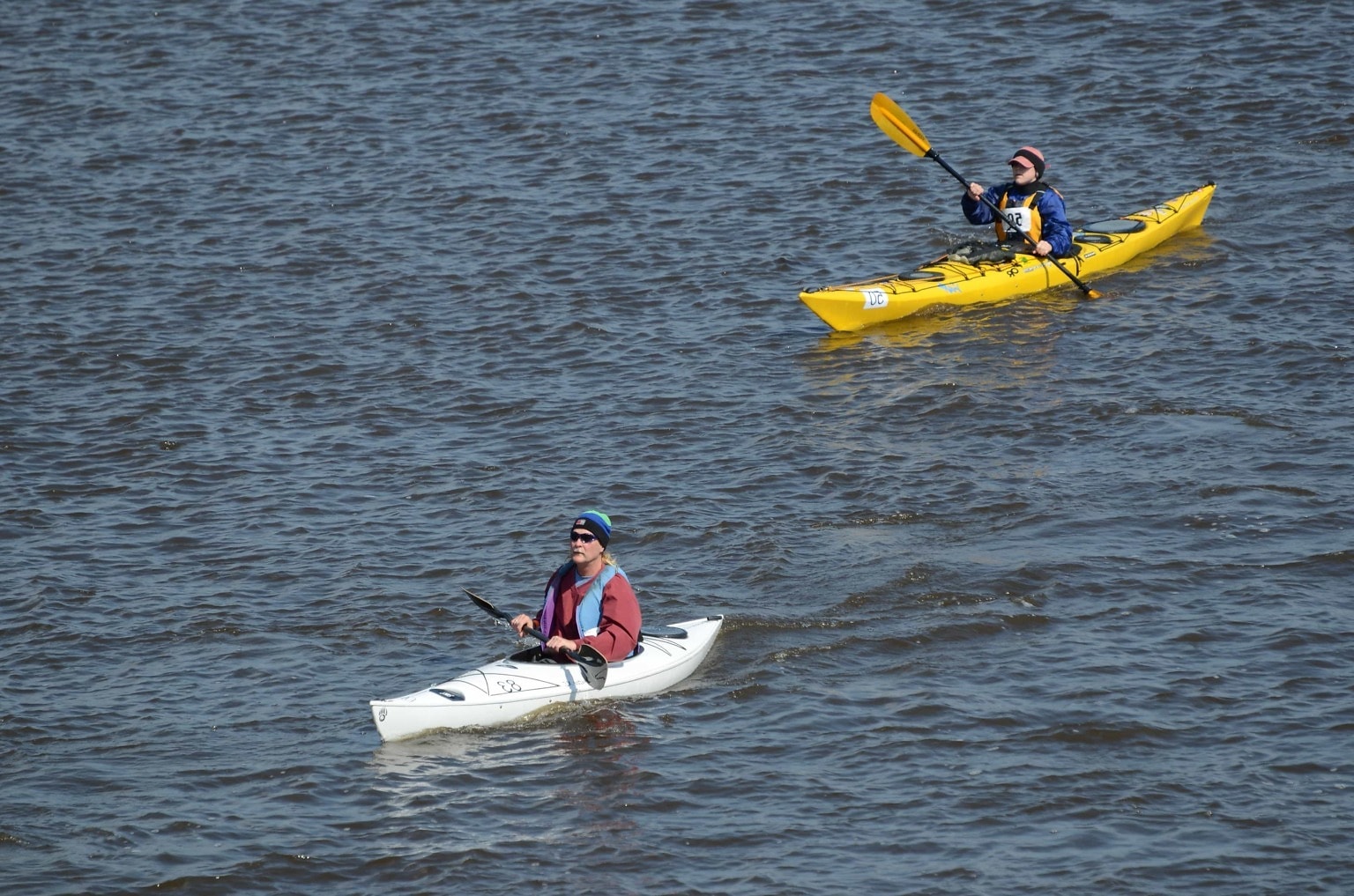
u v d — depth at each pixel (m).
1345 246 62.75
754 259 66.12
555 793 31.05
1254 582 38.56
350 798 31.12
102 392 56.06
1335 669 34.38
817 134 79.75
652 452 49.28
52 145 83.50
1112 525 42.22
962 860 28.30
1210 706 33.22
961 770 31.30
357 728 34.09
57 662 37.78
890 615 38.25
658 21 96.69
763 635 37.59
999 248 61.81
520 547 43.28
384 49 95.38
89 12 103.56
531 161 78.88
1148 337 55.66
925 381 53.41
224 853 29.33
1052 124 78.69
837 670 35.84
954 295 59.50
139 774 32.44
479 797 30.95
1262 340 54.25
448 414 53.31
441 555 43.06
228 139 83.81
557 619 35.19
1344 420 47.84
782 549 42.12
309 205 75.00
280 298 64.81
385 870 28.67
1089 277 61.81
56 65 94.81
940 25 92.38
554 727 33.75
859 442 49.00
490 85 89.25
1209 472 44.91
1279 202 68.06
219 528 45.44
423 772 31.98
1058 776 30.88
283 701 35.50
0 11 103.75
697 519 44.41
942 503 44.38
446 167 78.81
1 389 56.22
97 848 29.62
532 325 60.78
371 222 72.62
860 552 41.75
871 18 94.31
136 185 78.19
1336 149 73.38
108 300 64.94
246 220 73.56
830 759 32.00
